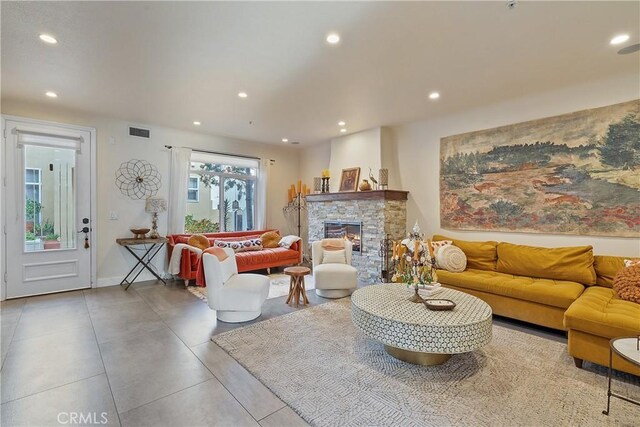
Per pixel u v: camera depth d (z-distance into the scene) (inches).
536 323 117.0
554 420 68.3
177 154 204.7
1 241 150.6
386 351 100.0
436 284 114.4
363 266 197.6
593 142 129.6
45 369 88.7
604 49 104.1
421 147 188.5
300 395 77.2
